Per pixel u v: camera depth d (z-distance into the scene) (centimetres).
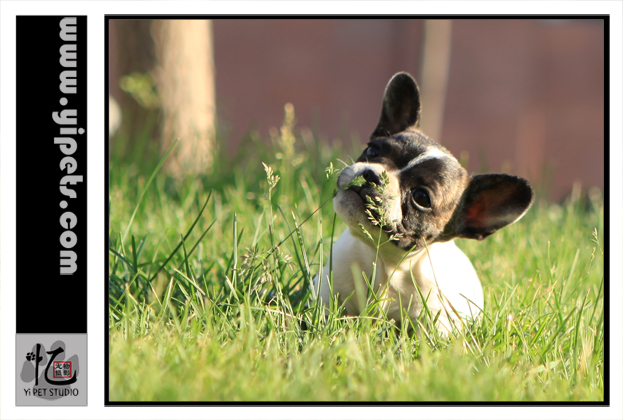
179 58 1142
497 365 419
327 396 363
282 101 2234
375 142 545
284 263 538
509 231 834
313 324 474
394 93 585
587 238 871
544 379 441
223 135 1185
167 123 1138
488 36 2370
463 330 478
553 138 2453
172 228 702
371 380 377
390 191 487
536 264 715
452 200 527
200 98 1180
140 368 375
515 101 2408
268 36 2209
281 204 780
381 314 494
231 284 485
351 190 491
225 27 2181
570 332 506
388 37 2284
